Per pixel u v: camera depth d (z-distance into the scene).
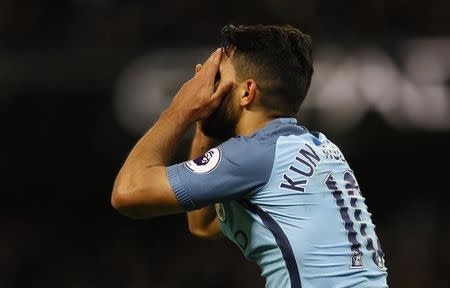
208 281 41.09
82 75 34.19
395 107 33.38
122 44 36.31
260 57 11.53
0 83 34.16
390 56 33.69
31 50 34.47
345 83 33.31
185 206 10.99
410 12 40.22
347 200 11.27
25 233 41.31
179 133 11.56
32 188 38.69
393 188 40.78
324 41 33.84
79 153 34.84
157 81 33.78
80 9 39.53
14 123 34.41
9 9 39.12
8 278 40.62
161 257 41.66
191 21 39.34
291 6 40.31
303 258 10.85
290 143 11.20
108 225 41.91
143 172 11.09
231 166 10.97
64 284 41.00
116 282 41.22
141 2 39.78
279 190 10.99
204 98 11.55
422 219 41.47
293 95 11.69
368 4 40.25
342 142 33.16
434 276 40.72
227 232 11.88
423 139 33.78
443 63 33.56
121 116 33.84
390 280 40.75
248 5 40.41
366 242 11.20
